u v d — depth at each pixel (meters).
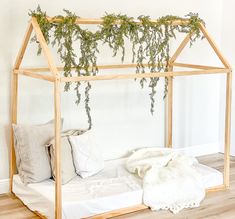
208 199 3.05
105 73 3.52
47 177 2.95
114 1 3.48
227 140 3.21
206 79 4.16
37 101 3.24
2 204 2.96
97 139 3.56
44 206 2.70
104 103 3.55
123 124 3.68
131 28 2.96
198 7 3.99
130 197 2.81
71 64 3.15
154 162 3.23
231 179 3.48
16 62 2.94
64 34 2.76
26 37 2.81
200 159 4.09
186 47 3.96
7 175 3.18
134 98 3.70
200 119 4.18
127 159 3.44
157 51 3.21
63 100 3.34
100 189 2.84
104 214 2.70
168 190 2.89
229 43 4.11
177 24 3.17
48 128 3.04
